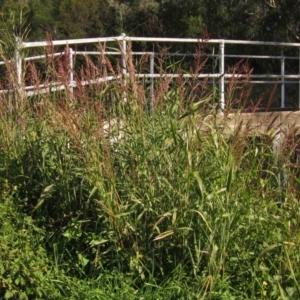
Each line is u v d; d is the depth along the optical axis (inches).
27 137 246.2
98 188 211.8
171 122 209.9
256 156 219.1
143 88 228.8
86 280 206.4
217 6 839.1
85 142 220.2
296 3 756.0
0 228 217.2
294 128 253.0
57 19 859.4
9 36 272.7
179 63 279.3
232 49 812.0
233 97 281.0
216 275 194.4
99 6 860.6
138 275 205.8
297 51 798.5
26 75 295.0
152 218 210.4
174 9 864.3
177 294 195.6
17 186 240.8
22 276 197.0
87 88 243.8
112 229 209.9
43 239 221.8
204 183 208.2
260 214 211.6
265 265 208.2
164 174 214.2
